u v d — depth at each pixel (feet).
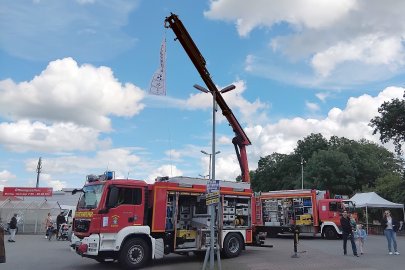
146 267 48.21
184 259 56.39
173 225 52.24
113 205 46.75
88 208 47.37
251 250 65.57
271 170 278.87
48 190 136.56
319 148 254.06
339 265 46.85
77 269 46.78
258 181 285.84
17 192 134.62
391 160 261.24
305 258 54.19
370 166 200.75
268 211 98.58
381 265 46.34
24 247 74.28
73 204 164.14
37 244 81.76
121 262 46.37
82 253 45.03
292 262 50.19
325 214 92.73
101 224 45.83
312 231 92.94
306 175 203.51
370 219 145.89
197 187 54.90
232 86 59.77
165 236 51.37
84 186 50.70
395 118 131.34
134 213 48.37
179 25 68.85
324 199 94.17
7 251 66.33
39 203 126.21
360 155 209.67
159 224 50.34
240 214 59.31
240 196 59.57
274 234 98.32
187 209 54.70
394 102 133.18
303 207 94.48
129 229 47.16
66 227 95.66
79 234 47.29
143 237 48.70
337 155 192.75
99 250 45.01
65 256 59.77
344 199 94.58
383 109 136.15
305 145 260.42
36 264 50.65
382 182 173.06
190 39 70.18
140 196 49.32
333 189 190.39
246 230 58.85
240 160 80.43
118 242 46.11
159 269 46.57
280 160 276.21
